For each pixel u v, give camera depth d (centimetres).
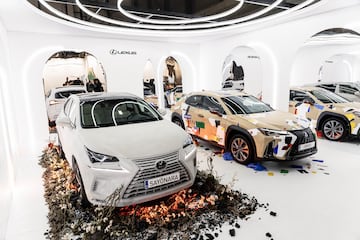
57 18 527
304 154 375
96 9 496
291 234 231
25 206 291
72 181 326
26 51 620
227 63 1155
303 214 263
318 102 579
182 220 249
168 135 289
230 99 472
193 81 942
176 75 1171
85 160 250
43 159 457
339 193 307
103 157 243
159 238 226
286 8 518
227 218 257
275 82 670
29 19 507
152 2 473
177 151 266
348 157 440
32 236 236
